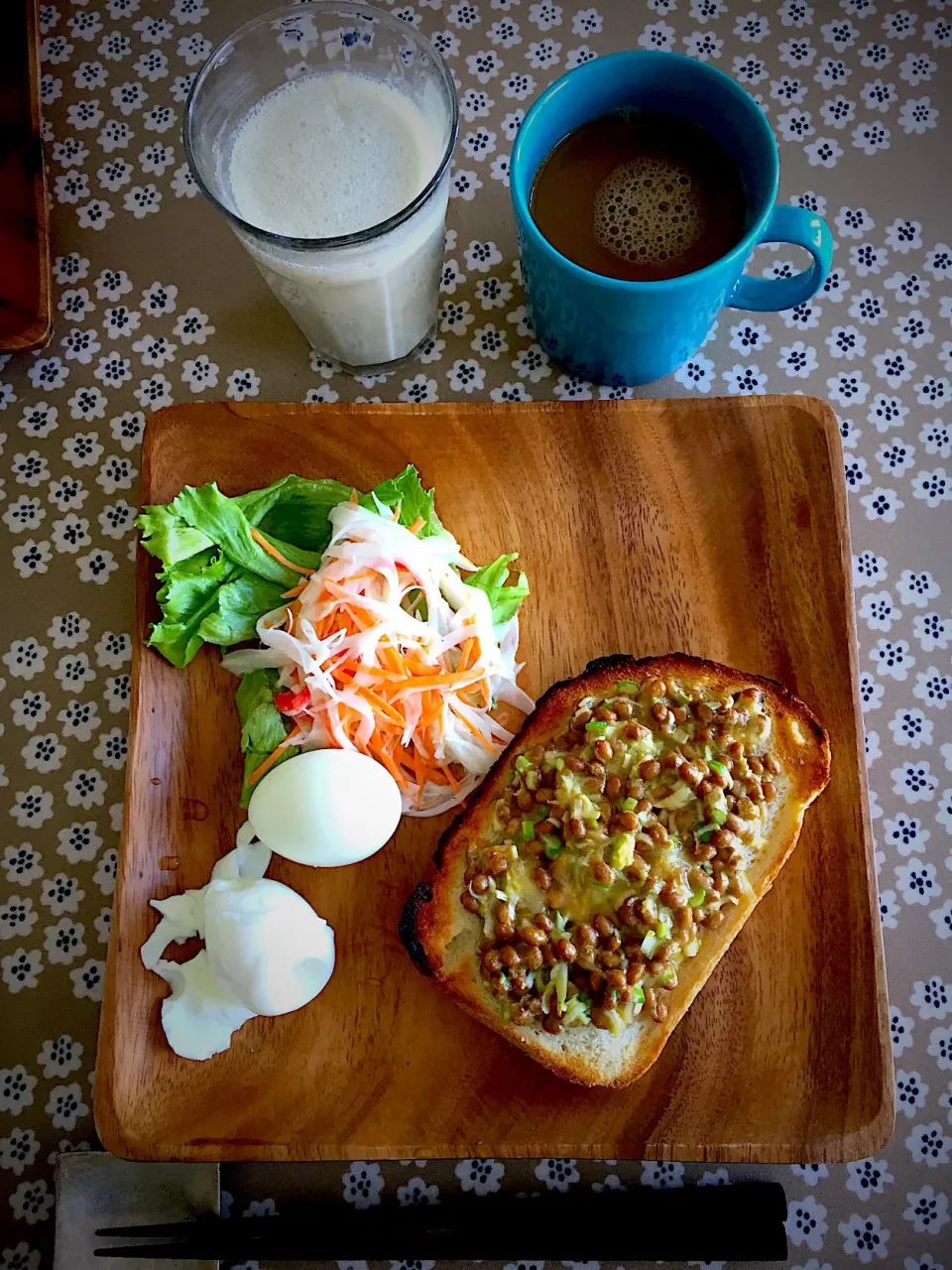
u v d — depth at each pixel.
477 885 0.29
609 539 0.35
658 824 0.29
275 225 0.31
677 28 0.40
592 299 0.30
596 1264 0.33
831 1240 0.33
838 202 0.39
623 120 0.33
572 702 0.32
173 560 0.32
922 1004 0.34
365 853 0.31
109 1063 0.31
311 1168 0.33
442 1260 0.32
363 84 0.32
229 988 0.31
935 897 0.35
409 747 0.33
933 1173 0.33
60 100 0.40
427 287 0.35
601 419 0.35
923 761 0.36
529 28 0.40
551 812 0.29
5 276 0.38
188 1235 0.32
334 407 0.35
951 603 0.37
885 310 0.39
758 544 0.34
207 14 0.40
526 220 0.30
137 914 0.32
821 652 0.34
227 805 0.33
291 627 0.32
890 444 0.38
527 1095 0.31
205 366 0.38
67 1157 0.33
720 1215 0.32
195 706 0.33
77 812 0.36
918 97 0.40
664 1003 0.30
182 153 0.40
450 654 0.33
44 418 0.38
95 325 0.39
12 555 0.37
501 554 0.35
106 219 0.39
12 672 0.37
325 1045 0.31
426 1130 0.31
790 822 0.31
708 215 0.33
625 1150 0.30
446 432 0.35
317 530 0.34
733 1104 0.31
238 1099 0.31
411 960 0.32
